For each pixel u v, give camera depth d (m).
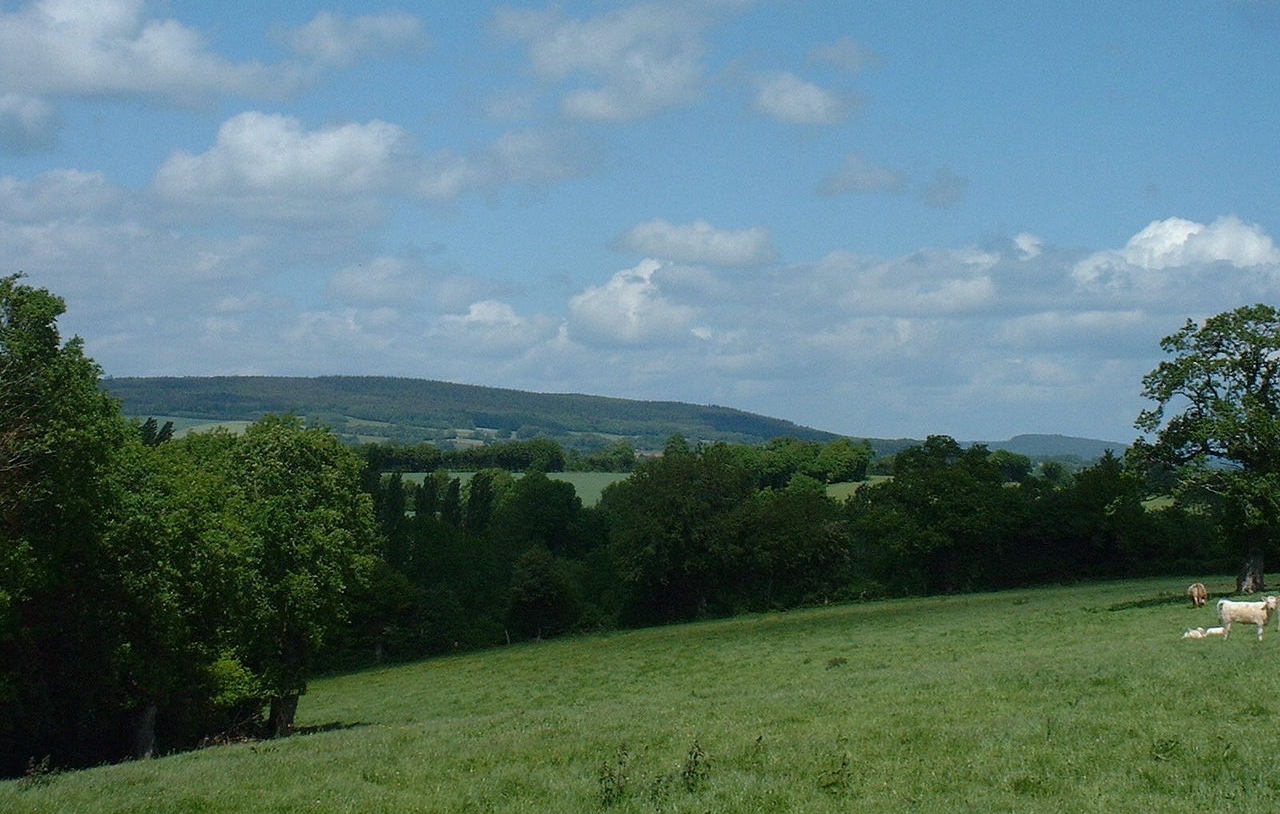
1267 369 57.25
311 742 30.16
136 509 43.72
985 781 17.61
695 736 23.22
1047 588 99.69
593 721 27.86
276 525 52.41
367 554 58.72
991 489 112.38
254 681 50.31
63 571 41.16
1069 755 18.64
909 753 19.84
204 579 46.22
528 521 143.00
